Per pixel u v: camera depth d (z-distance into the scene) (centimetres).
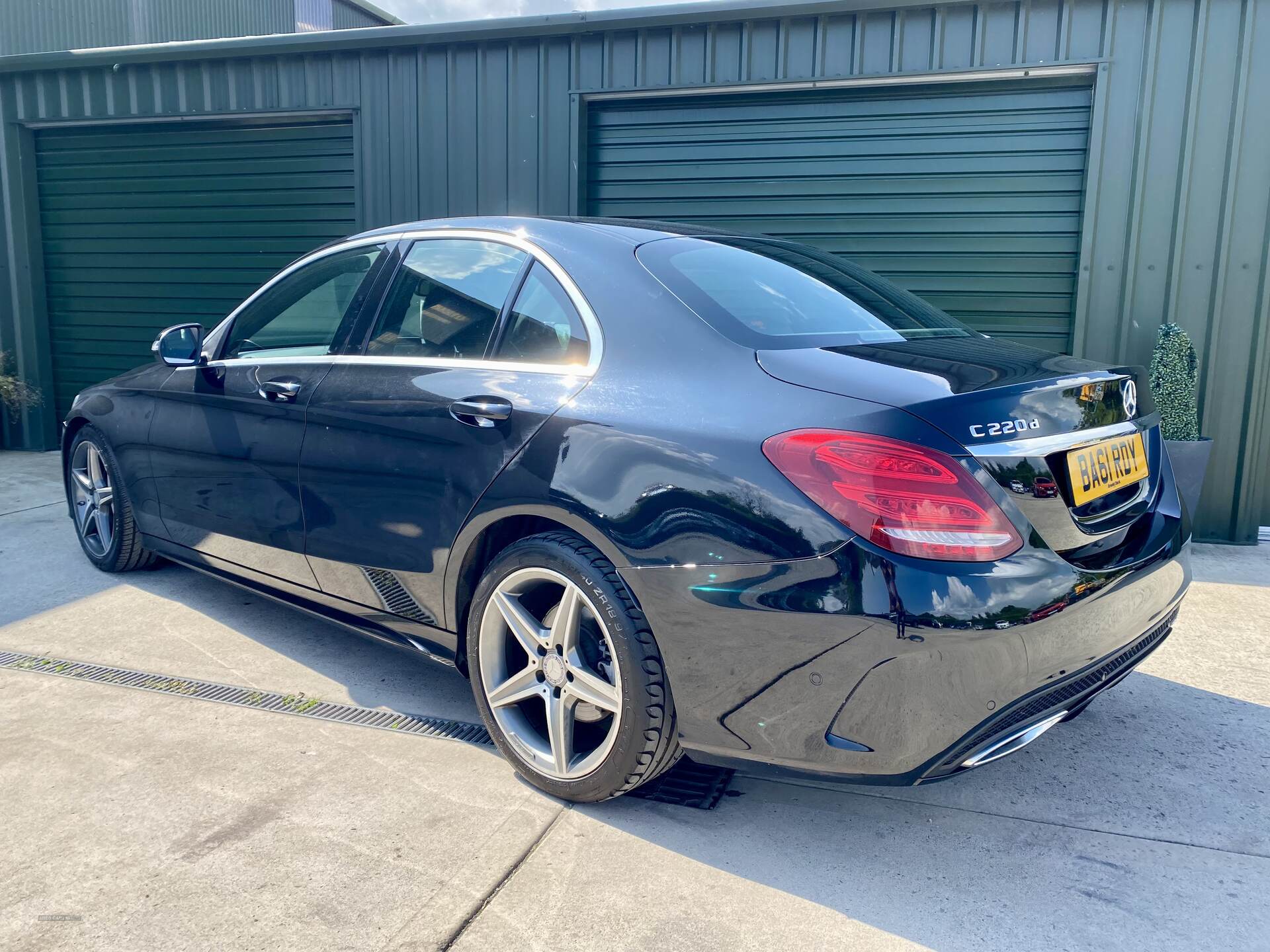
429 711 291
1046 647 186
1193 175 500
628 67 586
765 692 196
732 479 196
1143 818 237
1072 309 549
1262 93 486
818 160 579
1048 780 256
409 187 642
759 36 560
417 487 260
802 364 207
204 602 385
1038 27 514
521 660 254
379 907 193
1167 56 496
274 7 1461
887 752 186
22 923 186
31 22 1042
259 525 318
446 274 280
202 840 216
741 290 243
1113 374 225
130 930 184
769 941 187
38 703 290
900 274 576
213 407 333
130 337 757
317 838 218
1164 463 252
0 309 764
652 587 206
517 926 189
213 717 282
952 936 189
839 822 233
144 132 723
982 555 181
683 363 218
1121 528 217
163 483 362
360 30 627
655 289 234
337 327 303
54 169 753
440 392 258
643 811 235
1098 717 295
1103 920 195
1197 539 523
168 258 735
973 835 228
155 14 1230
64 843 214
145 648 336
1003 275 558
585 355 234
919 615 177
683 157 601
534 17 587
